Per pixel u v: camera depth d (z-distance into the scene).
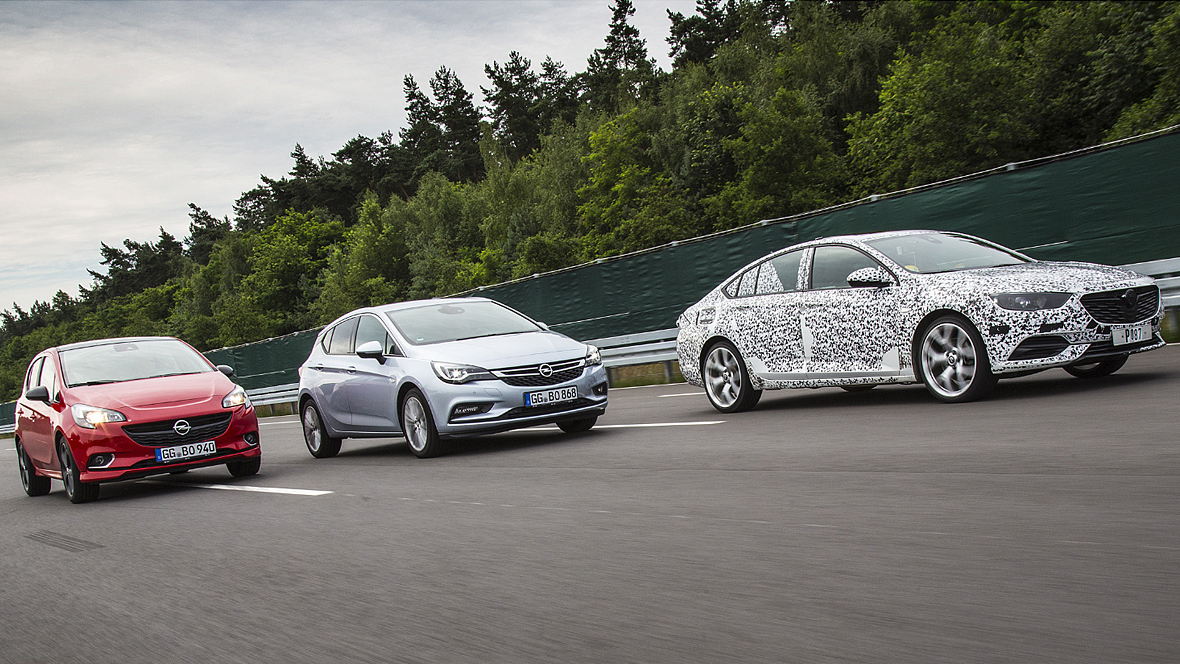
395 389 9.27
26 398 9.63
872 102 57.50
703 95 55.97
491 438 10.34
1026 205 12.15
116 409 8.59
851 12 77.56
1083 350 7.20
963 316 7.60
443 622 3.46
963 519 4.05
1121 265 11.34
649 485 5.89
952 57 38.88
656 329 17.03
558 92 106.69
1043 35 41.28
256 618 3.85
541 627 3.26
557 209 68.38
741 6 73.50
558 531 4.84
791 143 46.25
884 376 8.22
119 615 4.21
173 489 9.21
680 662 2.76
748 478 5.71
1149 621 2.66
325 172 117.88
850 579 3.38
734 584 3.49
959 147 38.31
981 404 7.60
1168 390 7.11
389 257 85.50
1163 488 4.20
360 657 3.17
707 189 52.50
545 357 8.81
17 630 4.20
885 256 8.40
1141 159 11.12
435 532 5.23
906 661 2.56
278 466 10.48
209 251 141.38
